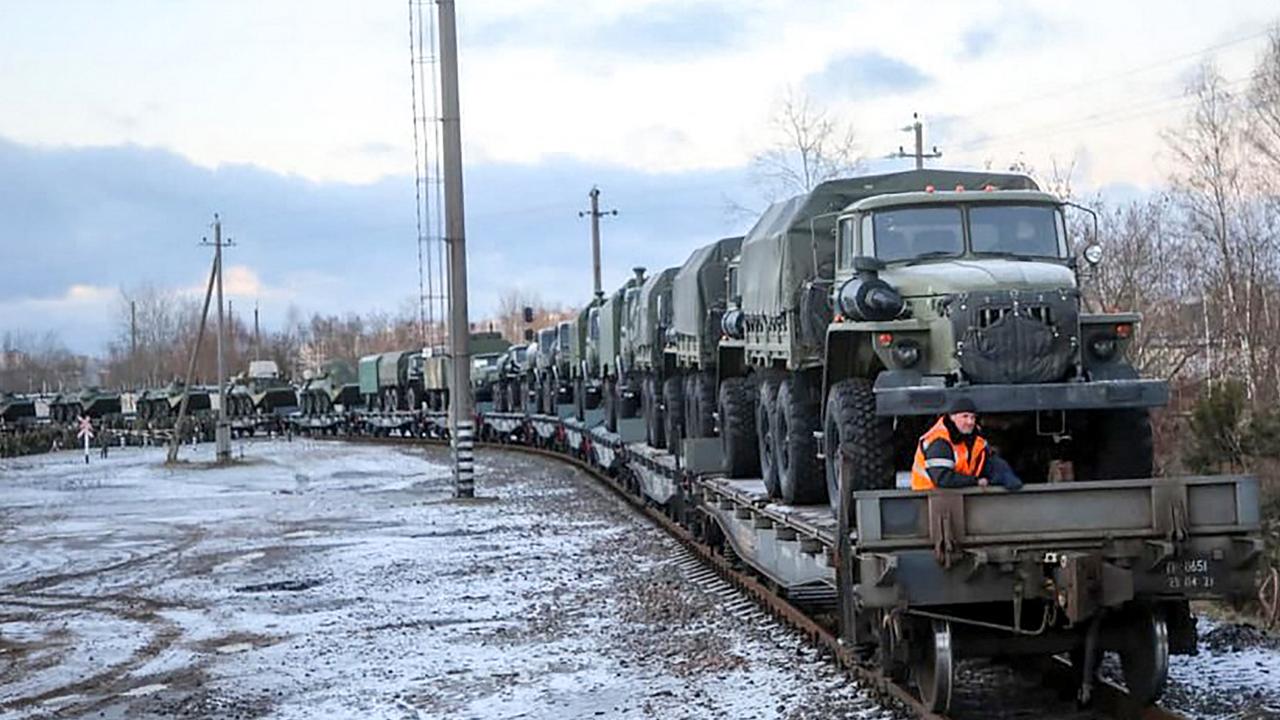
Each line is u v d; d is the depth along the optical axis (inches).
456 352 1096.8
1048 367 382.3
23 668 487.5
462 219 1106.7
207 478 1462.8
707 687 404.2
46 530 957.2
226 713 407.8
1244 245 1248.8
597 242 2074.3
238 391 2743.6
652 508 894.4
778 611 500.7
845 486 383.6
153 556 798.5
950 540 326.6
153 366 4448.8
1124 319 397.1
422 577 663.8
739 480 616.4
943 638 343.0
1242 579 333.1
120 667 484.1
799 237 491.5
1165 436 749.3
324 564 725.9
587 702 397.1
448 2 1117.1
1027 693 376.8
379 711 400.2
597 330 1224.2
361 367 2503.7
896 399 371.2
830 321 456.1
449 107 1122.0
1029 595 328.5
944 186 494.6
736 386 623.8
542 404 1605.6
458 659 467.5
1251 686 367.6
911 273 420.8
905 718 350.0
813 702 373.4
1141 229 1325.0
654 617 526.0
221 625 558.3
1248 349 1059.3
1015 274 405.4
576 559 704.4
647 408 907.4
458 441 1085.1
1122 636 357.4
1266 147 1269.7
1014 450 418.6
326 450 1963.6
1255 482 333.4
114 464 1824.6
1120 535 331.3
